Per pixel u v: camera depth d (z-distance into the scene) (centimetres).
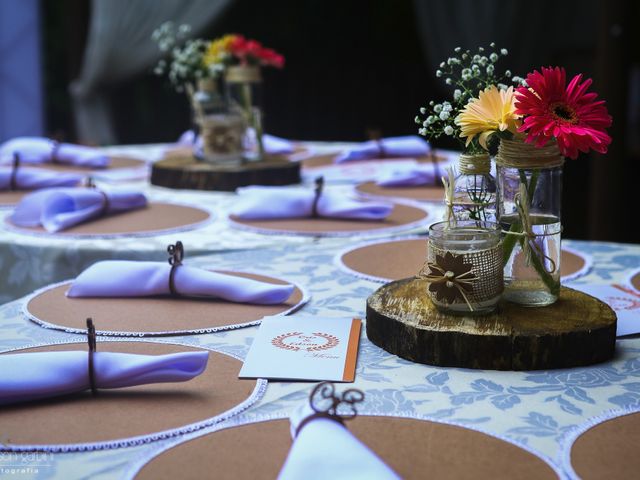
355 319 149
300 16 816
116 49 656
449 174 140
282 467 91
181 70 293
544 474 93
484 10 654
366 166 331
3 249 213
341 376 122
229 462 96
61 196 229
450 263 131
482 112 132
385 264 186
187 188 287
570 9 673
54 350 132
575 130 122
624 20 519
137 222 232
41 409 111
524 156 132
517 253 137
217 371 124
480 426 106
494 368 126
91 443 101
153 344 136
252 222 233
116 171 332
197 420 107
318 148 395
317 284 172
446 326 128
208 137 292
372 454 87
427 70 819
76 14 705
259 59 297
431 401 114
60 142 346
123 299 159
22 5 693
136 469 94
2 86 691
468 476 93
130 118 780
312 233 219
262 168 287
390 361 130
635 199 642
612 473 94
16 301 160
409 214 242
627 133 545
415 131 830
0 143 692
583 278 177
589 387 119
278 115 827
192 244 209
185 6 646
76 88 686
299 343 136
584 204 715
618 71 523
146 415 108
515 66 661
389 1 811
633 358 131
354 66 827
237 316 150
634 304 157
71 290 161
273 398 115
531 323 130
